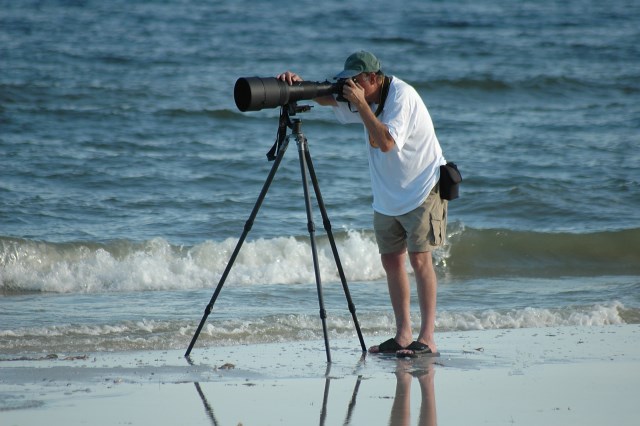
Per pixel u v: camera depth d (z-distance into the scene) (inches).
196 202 1732.3
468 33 4687.5
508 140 2390.5
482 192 1796.3
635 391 704.4
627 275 1376.7
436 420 624.1
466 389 708.7
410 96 796.6
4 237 1326.3
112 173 1937.7
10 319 1002.1
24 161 2000.5
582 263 1444.4
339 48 4055.1
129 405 653.3
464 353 844.6
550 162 2116.1
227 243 1371.8
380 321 990.4
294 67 3565.5
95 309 1071.0
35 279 1230.9
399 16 5236.2
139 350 853.2
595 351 856.9
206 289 1221.1
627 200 1760.6
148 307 1085.1
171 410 642.8
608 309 1055.6
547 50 4124.0
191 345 828.6
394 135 780.6
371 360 810.8
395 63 3752.5
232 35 4276.6
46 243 1341.0
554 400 676.1
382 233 833.5
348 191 1825.8
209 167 2020.2
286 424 613.0
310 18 4977.9
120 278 1245.1
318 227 1558.8
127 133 2365.9
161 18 4694.9
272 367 781.3
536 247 1476.4
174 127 2466.8
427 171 805.9
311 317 989.8
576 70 3585.1
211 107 2682.1
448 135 2455.7
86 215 1614.2
